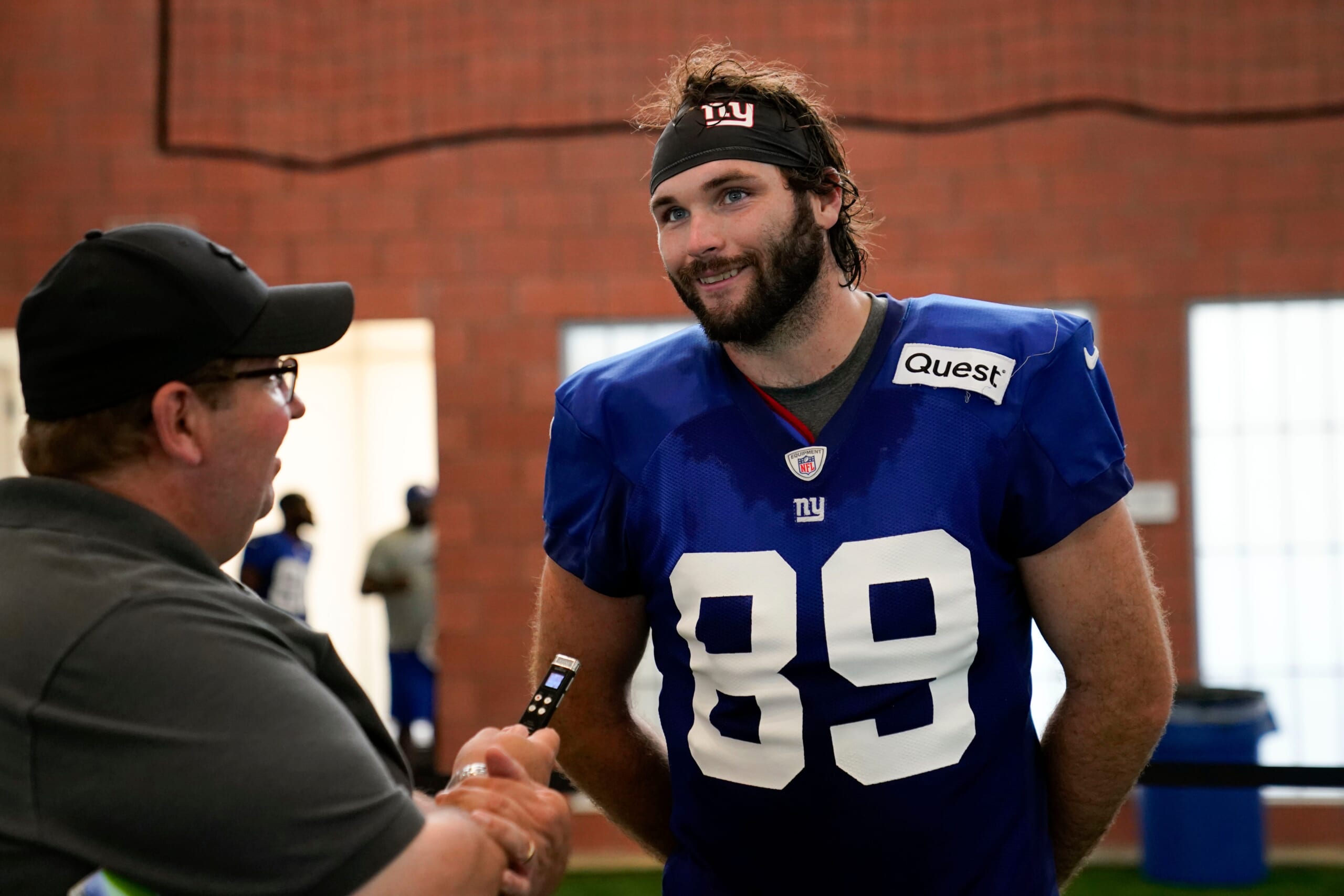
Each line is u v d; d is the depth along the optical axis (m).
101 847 0.80
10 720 0.81
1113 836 4.32
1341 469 4.33
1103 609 1.28
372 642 6.52
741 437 1.27
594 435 1.33
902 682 1.22
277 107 4.59
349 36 4.59
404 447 6.47
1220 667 4.39
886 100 4.43
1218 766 2.10
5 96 4.58
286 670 0.86
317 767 0.82
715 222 1.21
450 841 0.87
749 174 1.21
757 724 1.25
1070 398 1.25
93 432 0.91
